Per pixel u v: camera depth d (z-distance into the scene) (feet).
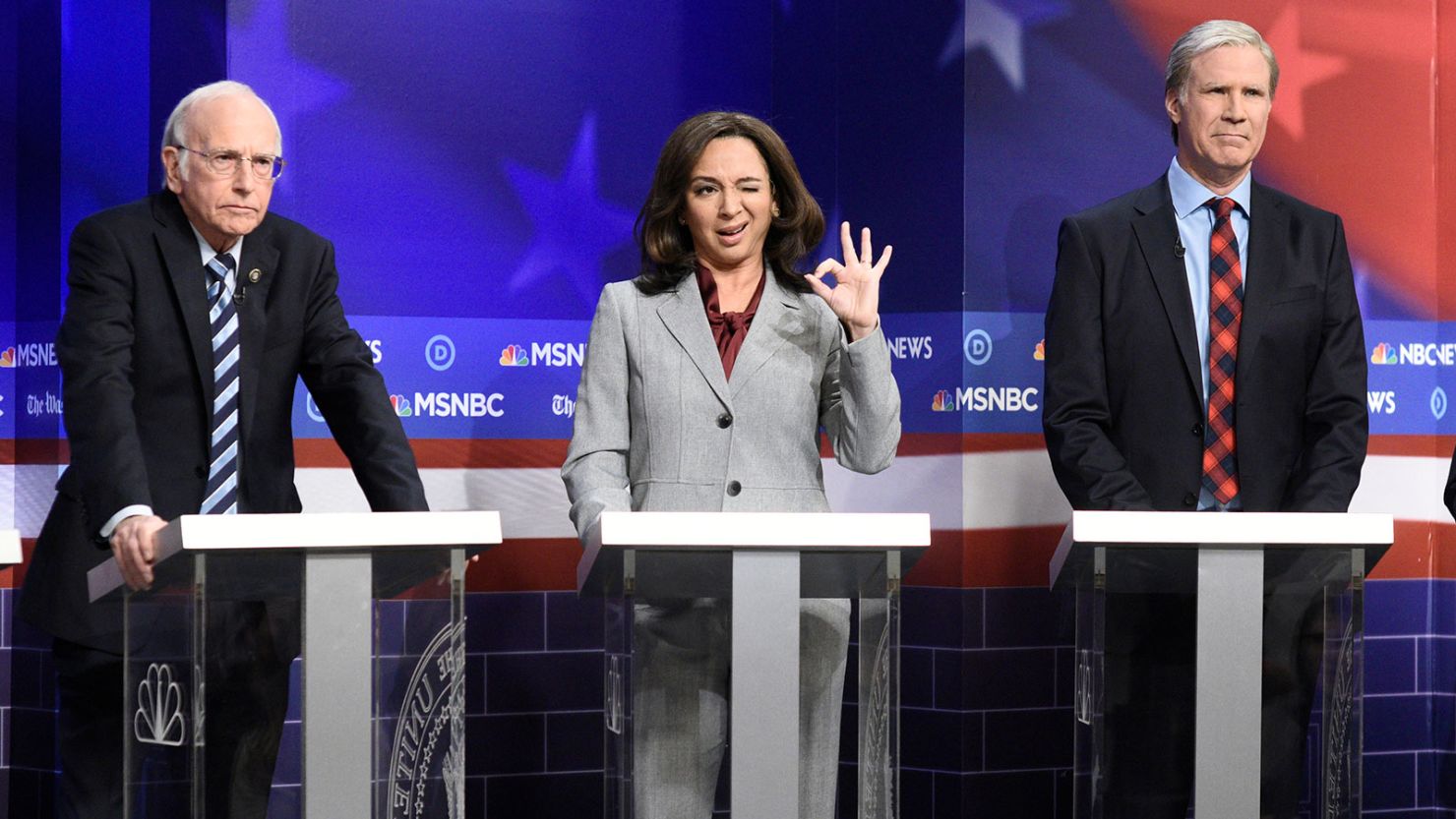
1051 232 33.37
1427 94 35.09
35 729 35.09
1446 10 35.04
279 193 32.45
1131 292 27.27
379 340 33.19
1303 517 18.33
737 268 24.02
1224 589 18.39
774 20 36.91
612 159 35.06
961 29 33.19
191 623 16.72
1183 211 27.96
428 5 33.55
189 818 16.63
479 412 33.88
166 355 23.15
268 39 32.24
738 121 23.90
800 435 23.06
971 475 32.94
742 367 23.00
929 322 33.55
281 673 17.08
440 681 17.60
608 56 35.04
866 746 18.15
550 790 34.40
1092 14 33.53
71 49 35.37
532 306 34.30
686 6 35.78
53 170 35.55
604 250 34.99
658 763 18.02
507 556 34.06
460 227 33.81
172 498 23.03
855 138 35.09
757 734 17.52
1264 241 27.48
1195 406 26.73
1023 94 33.30
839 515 17.57
